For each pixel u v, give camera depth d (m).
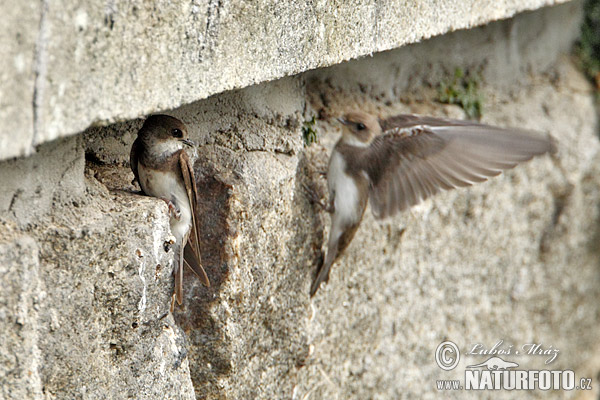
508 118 11.61
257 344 6.75
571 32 13.41
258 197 6.52
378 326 8.96
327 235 7.86
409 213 9.27
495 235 11.09
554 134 12.02
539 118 12.12
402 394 9.55
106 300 4.70
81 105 3.90
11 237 4.07
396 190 8.30
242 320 6.42
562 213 12.37
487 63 11.69
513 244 11.53
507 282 11.59
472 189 10.43
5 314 3.99
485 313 11.20
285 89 7.45
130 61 4.17
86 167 5.62
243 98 6.96
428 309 9.95
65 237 4.43
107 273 4.69
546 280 12.50
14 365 4.04
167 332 5.44
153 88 4.36
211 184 6.31
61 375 4.37
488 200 10.79
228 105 6.84
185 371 5.54
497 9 8.55
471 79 11.23
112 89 4.08
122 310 4.80
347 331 8.39
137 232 4.88
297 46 5.69
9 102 3.50
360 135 8.04
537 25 12.58
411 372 9.73
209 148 6.57
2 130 3.48
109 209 4.87
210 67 4.80
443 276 10.14
